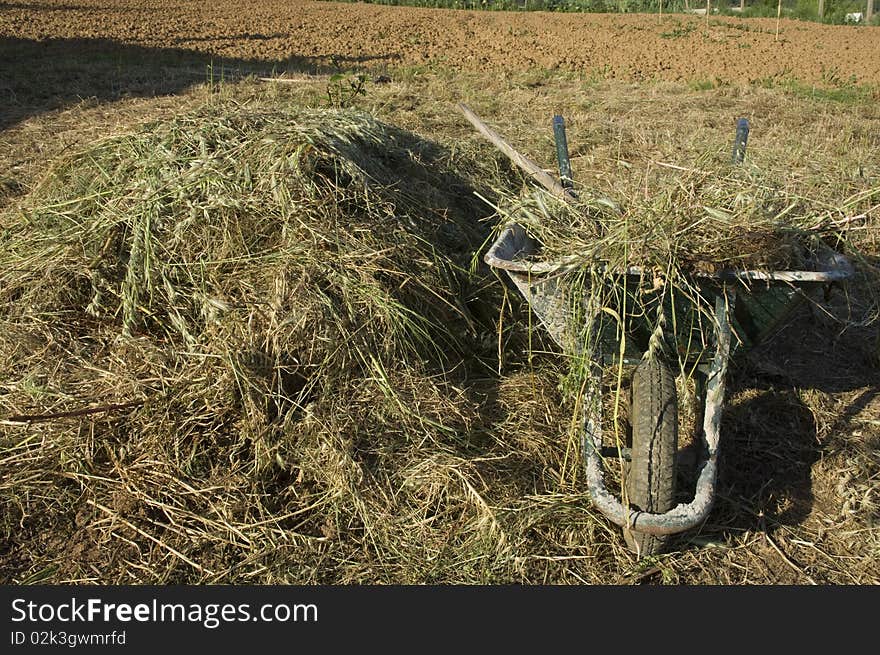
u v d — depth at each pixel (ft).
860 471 11.34
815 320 15.80
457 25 73.72
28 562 9.53
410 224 14.01
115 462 10.62
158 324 12.28
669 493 8.62
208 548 9.82
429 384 11.72
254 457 10.75
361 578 9.49
